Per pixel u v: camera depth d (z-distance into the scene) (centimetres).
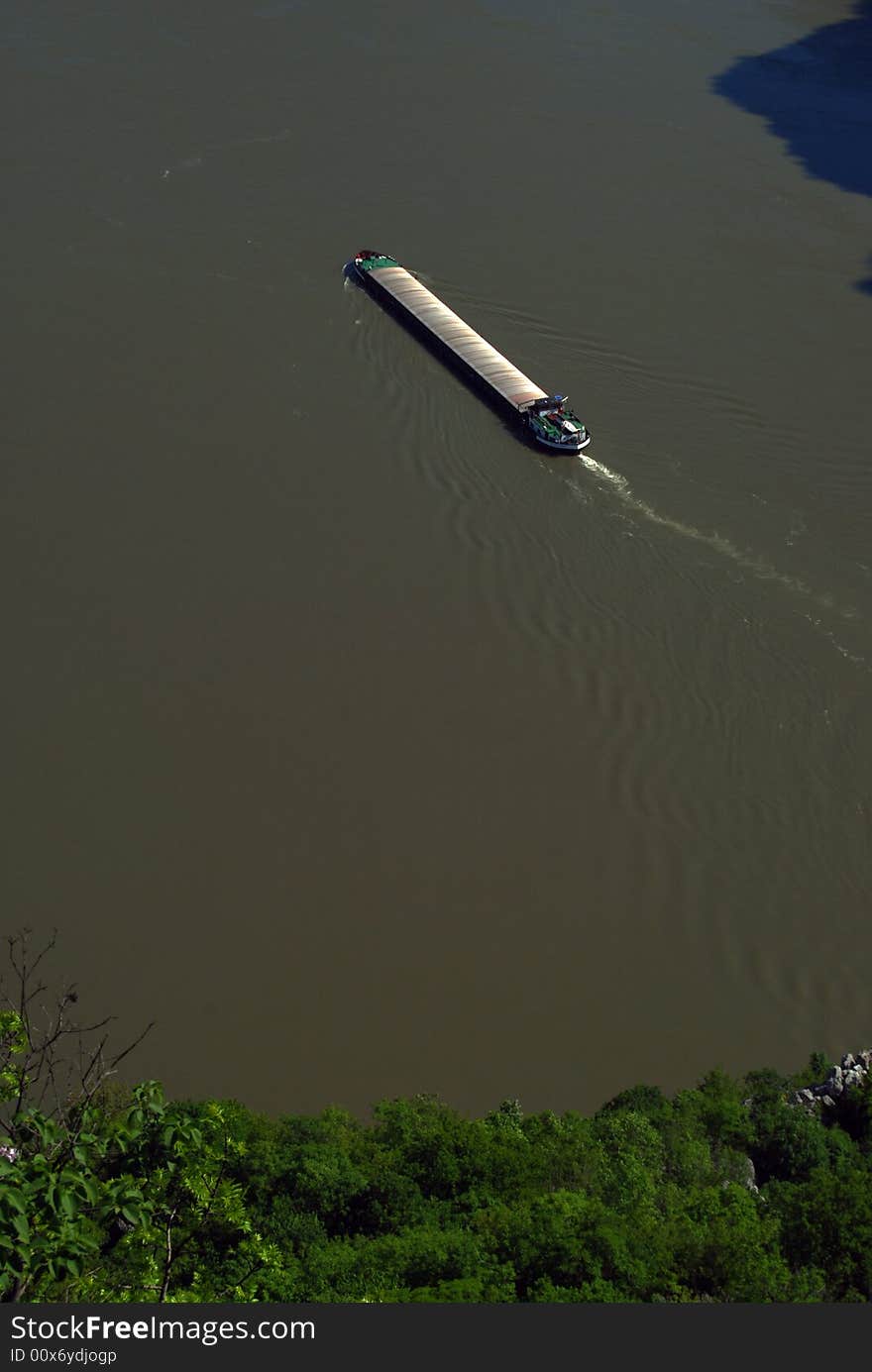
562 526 14625
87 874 11038
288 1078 9694
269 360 17012
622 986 10544
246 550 14200
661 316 18088
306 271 18750
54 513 14550
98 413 16000
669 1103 9344
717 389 16675
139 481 15012
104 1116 5909
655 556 14250
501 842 11531
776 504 14938
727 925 11050
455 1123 8638
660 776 12162
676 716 12681
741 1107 9306
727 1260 7344
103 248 19075
